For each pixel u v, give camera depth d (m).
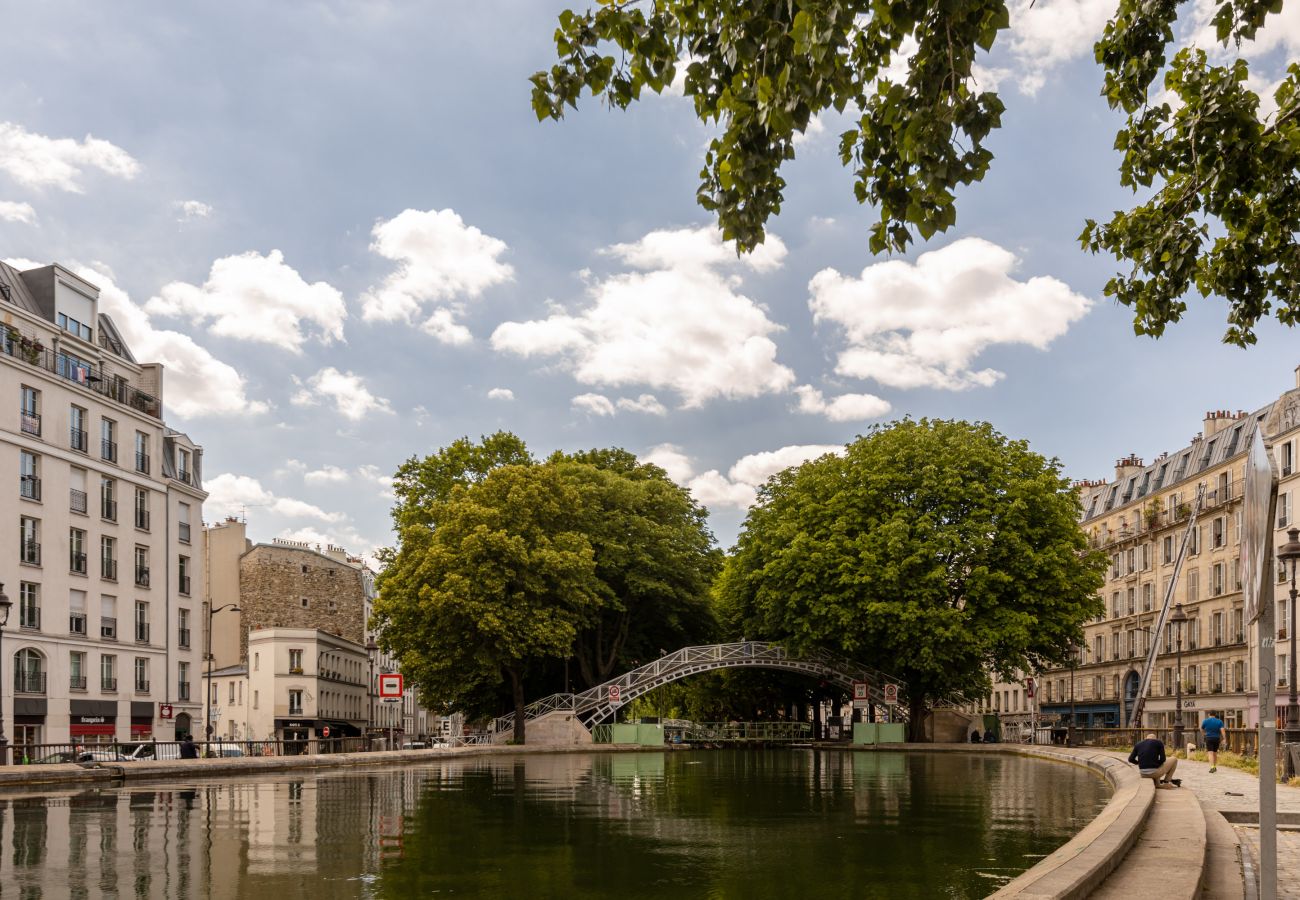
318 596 81.44
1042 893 6.71
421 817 16.06
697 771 29.58
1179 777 23.06
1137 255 11.73
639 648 57.38
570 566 47.12
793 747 53.41
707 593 56.12
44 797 20.42
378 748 48.56
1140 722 66.38
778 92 6.43
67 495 46.12
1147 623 68.00
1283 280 11.66
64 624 45.44
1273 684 4.46
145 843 12.85
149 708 50.88
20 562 43.22
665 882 9.91
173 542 54.16
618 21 7.38
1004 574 44.88
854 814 16.45
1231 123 10.29
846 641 46.03
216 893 9.32
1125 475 75.31
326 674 76.19
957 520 46.50
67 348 47.97
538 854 11.84
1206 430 64.19
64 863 11.16
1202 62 10.70
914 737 51.25
